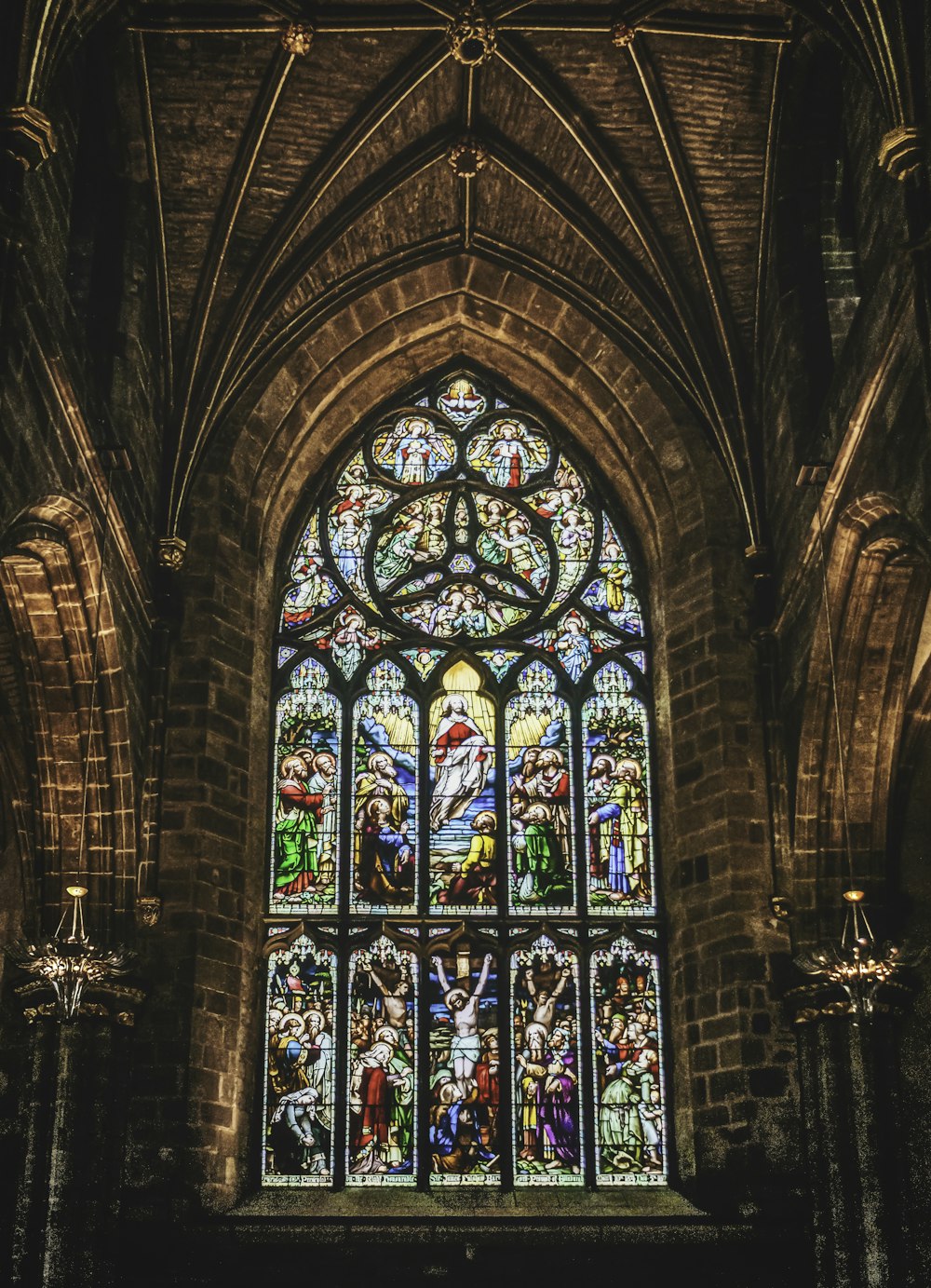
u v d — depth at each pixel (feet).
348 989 88.48
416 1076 87.10
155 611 87.61
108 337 82.69
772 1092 81.56
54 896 79.92
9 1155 78.23
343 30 82.33
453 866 91.56
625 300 96.32
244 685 90.89
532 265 97.96
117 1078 79.25
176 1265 77.71
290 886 90.43
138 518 84.48
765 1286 78.23
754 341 92.02
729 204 89.92
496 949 89.56
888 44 65.00
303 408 97.60
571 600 97.76
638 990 88.94
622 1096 86.89
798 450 83.82
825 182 87.56
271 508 96.43
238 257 91.56
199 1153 80.18
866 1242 76.54
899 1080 79.05
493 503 100.58
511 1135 86.07
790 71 84.38
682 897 88.17
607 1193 84.48
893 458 68.33
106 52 80.23
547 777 93.71
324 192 90.48
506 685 95.81
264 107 85.35
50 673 77.77
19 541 69.36
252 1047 86.43
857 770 82.07
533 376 101.81
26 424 64.08
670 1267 79.00
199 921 83.66
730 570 91.71
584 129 88.69
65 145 71.67
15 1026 80.74
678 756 90.84
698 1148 82.69
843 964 69.15
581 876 91.50
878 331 70.13
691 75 85.61
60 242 70.23
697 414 94.94
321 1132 85.71
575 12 83.05
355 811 92.48
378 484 100.68
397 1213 82.17
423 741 94.48
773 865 85.30
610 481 100.68
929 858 83.20
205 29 80.64
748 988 83.20
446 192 95.50
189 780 86.07
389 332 99.60
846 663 79.46
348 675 95.71
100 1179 76.95
